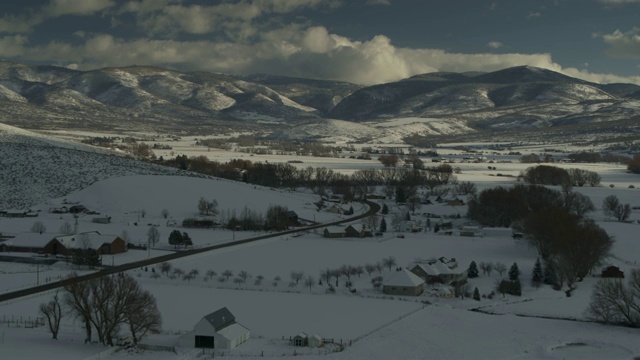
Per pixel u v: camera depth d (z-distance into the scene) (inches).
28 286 5541.3
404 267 6510.8
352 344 4222.4
